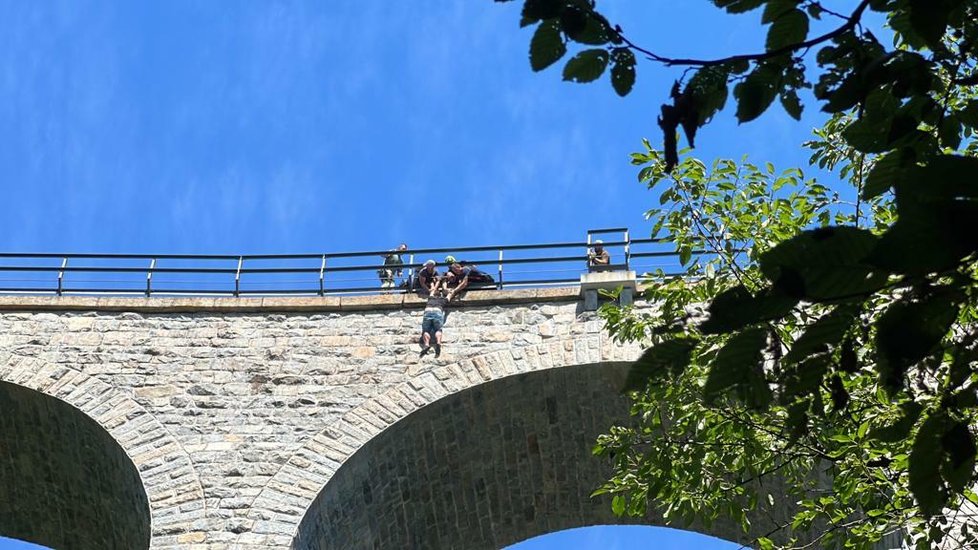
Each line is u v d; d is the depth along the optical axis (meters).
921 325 5.10
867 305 6.04
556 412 24.47
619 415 24.27
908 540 13.38
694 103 6.04
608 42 5.95
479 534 26.22
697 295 15.94
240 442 23.33
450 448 24.53
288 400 23.91
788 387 5.64
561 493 25.72
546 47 5.97
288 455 23.17
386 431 23.55
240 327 25.00
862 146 6.59
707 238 15.99
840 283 4.82
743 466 15.08
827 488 21.95
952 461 5.51
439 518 25.53
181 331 24.94
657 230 16.23
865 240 4.74
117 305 25.19
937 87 6.79
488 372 23.97
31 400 24.11
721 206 16.09
